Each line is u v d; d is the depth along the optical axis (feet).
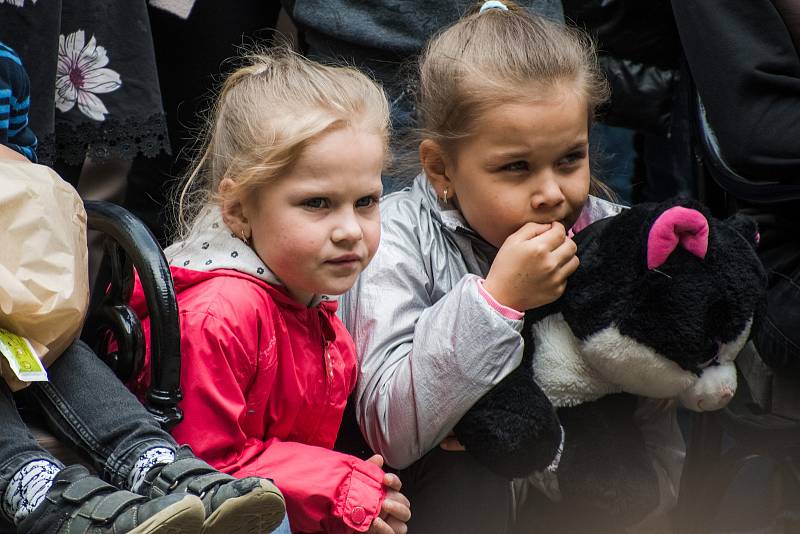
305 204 15.20
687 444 22.45
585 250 16.53
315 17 20.95
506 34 17.19
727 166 21.03
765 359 20.67
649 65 23.68
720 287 15.83
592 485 16.69
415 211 18.12
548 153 16.65
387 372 16.80
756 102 20.16
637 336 15.72
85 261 14.21
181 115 22.79
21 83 16.21
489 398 16.15
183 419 14.69
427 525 18.08
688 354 15.72
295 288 15.72
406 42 20.47
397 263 17.44
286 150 14.96
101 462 13.69
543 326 16.70
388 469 18.30
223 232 15.92
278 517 12.80
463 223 17.85
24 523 12.44
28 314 13.23
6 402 13.52
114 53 19.34
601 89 18.03
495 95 16.44
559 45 17.11
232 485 12.39
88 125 19.36
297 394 15.96
